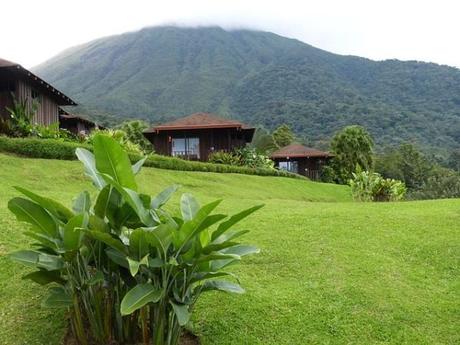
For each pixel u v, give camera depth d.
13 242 5.63
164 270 3.20
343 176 38.44
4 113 16.70
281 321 4.41
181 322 3.06
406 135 77.88
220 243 3.21
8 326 4.02
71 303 3.43
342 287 5.15
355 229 7.49
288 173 26.22
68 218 3.39
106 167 3.37
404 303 4.89
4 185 9.99
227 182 17.59
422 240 6.94
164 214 3.38
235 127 27.53
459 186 23.09
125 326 3.60
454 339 4.30
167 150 28.17
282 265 5.81
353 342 4.17
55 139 14.98
